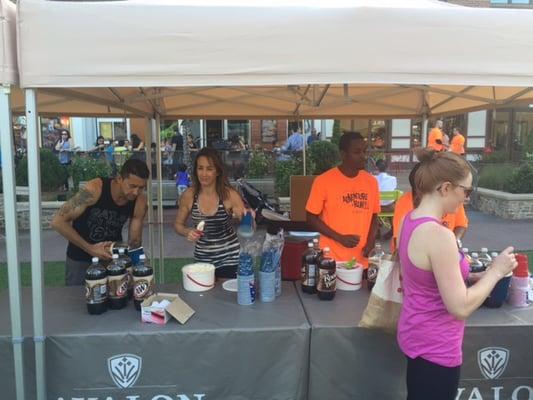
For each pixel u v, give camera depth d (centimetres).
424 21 197
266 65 197
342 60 197
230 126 1622
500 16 200
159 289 256
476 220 894
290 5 197
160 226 516
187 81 196
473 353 207
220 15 194
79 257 300
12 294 200
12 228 200
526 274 229
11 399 208
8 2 193
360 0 221
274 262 239
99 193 285
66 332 202
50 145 1402
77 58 192
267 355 204
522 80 203
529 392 211
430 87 388
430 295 167
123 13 192
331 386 209
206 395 205
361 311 224
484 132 1672
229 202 290
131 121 1495
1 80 191
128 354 200
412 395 177
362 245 293
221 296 245
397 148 1650
